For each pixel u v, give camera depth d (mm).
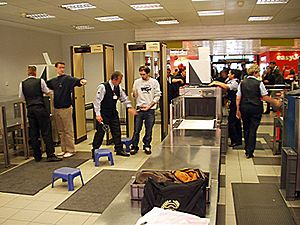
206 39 11062
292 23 10391
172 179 2078
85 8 7445
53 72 7547
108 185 4738
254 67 5898
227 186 4641
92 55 11547
